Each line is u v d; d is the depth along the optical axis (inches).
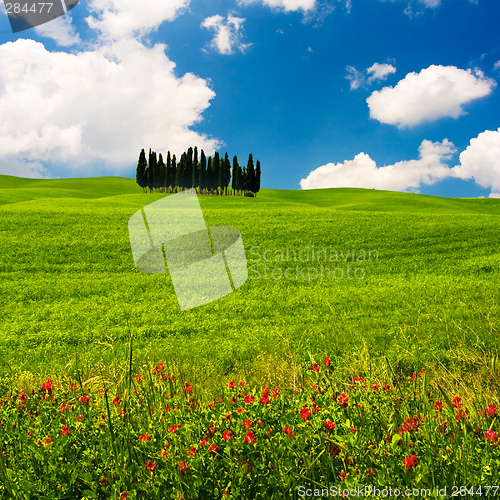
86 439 109.1
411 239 1186.0
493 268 794.8
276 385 179.5
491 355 249.1
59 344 422.3
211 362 304.0
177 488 86.4
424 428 103.7
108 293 720.3
